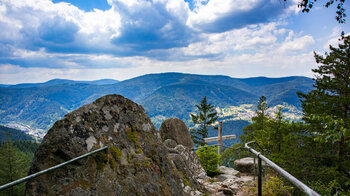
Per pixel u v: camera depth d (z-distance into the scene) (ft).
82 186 8.33
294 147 38.91
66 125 8.77
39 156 7.98
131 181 10.17
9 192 46.16
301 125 39.11
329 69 45.16
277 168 7.84
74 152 8.52
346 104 38.93
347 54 43.45
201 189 18.19
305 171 39.55
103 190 8.88
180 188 13.30
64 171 8.08
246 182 22.43
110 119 10.82
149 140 12.56
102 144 9.78
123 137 11.12
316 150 39.27
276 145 39.01
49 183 7.64
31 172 7.82
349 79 43.01
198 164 26.71
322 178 37.32
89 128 9.58
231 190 19.71
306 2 13.74
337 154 39.58
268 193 18.13
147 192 10.64
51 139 8.23
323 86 45.47
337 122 14.08
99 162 9.27
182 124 34.96
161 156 12.82
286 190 18.47
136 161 10.98
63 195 7.72
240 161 35.22
